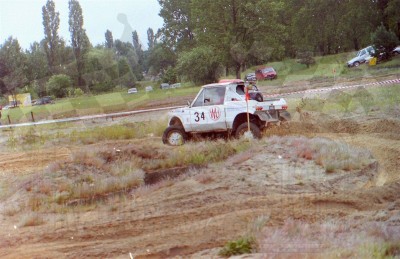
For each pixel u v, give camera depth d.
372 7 56.84
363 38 60.09
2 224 10.94
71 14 68.00
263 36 48.28
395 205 9.59
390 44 44.06
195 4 48.69
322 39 65.94
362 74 38.94
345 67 48.66
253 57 50.62
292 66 56.72
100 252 8.64
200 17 48.78
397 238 7.57
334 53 67.88
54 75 69.75
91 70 66.38
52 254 8.76
